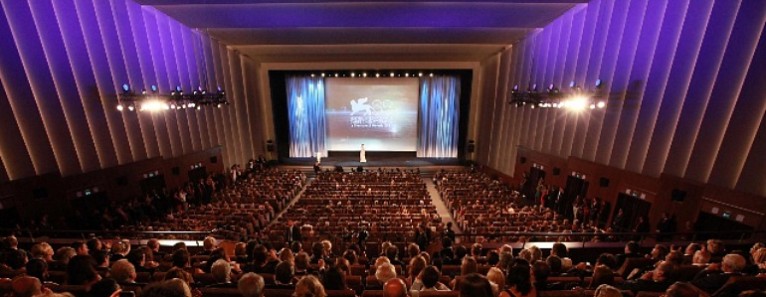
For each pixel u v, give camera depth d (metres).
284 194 19.59
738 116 10.45
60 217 13.16
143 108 16.58
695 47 11.95
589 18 16.94
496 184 22.02
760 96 9.95
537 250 5.36
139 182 16.89
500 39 23.22
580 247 7.93
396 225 13.22
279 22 18.92
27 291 2.97
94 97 15.05
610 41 15.58
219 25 19.67
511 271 2.96
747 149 10.21
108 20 15.69
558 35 19.28
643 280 4.21
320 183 21.75
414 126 30.81
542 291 3.46
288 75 30.45
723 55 10.97
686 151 12.01
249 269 5.20
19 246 8.78
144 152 17.59
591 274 5.25
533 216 14.37
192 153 20.91
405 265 7.19
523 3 16.22
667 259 4.88
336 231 12.14
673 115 12.58
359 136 30.94
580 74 17.50
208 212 15.07
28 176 12.52
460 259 7.08
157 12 18.38
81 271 3.42
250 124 28.81
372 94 30.45
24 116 12.53
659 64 13.21
